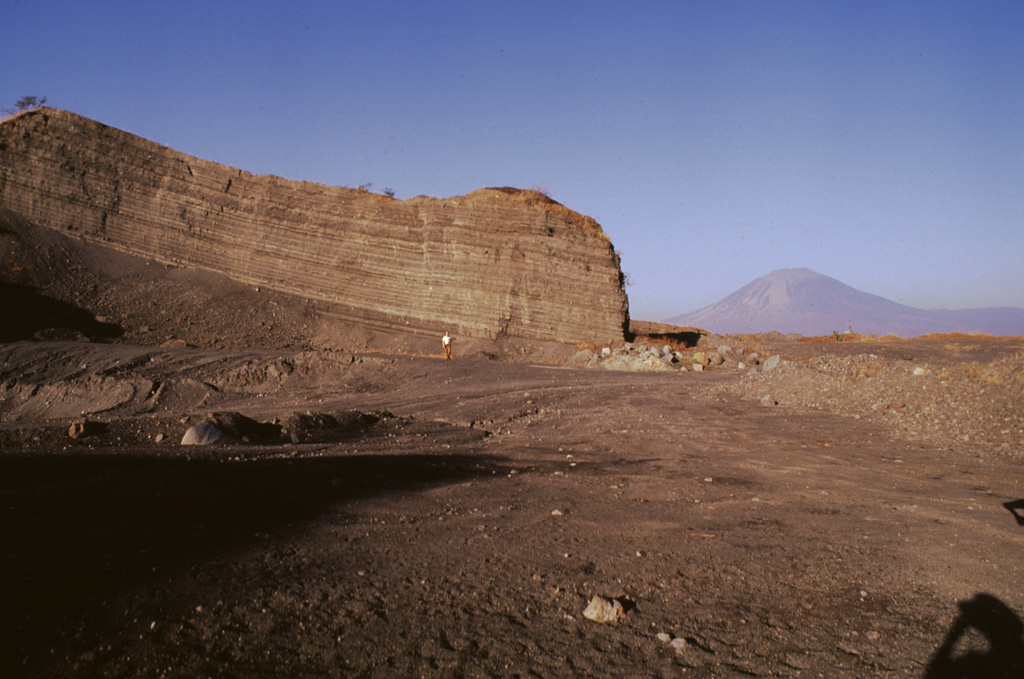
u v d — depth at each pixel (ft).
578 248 119.44
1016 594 13.28
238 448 29.94
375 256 121.29
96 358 69.15
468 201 121.39
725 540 16.88
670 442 33.50
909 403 39.60
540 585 13.34
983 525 18.56
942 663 10.18
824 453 30.35
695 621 11.69
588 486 23.39
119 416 51.47
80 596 11.20
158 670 9.02
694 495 22.00
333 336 112.98
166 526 15.87
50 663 8.96
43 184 115.14
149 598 11.39
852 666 10.07
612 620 11.59
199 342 101.24
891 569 14.76
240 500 18.79
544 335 117.39
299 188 123.44
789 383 49.52
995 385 38.01
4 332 86.89
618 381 63.72
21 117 116.67
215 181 121.90
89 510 16.72
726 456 29.81
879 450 31.01
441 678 9.26
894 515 19.63
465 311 117.60
